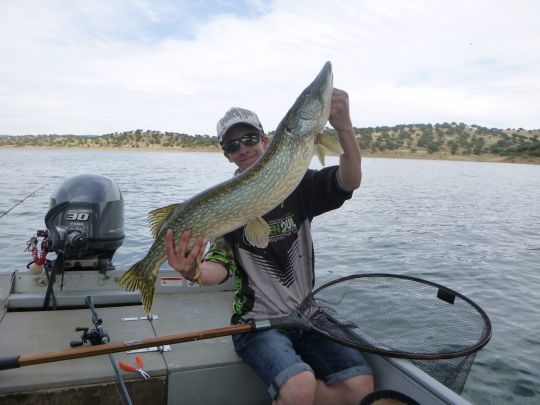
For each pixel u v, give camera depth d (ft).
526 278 14.58
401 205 32.30
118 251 14.92
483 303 12.00
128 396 4.34
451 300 5.32
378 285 5.74
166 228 4.72
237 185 4.64
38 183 34.58
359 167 4.96
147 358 4.98
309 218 5.37
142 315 6.30
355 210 29.12
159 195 30.30
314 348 4.94
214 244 5.37
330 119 4.72
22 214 21.52
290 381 4.19
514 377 8.04
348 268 15.12
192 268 4.67
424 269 15.33
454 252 18.06
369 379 4.59
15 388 4.31
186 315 6.36
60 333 5.52
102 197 6.82
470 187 50.31
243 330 4.73
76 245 6.28
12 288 6.55
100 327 5.20
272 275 5.11
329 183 5.17
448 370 4.53
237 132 5.55
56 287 6.64
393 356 4.38
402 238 20.45
